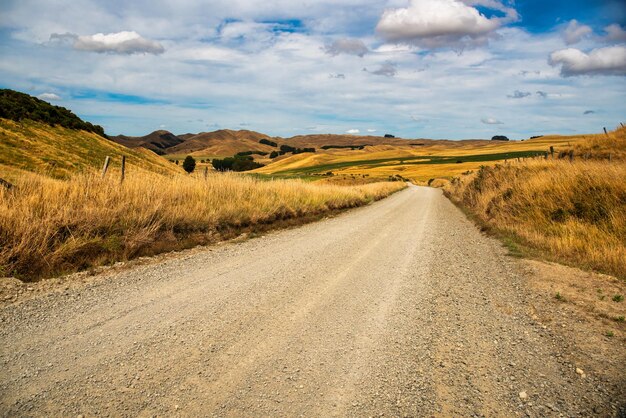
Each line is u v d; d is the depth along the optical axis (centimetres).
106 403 269
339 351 363
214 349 357
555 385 312
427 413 272
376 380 314
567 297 524
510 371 334
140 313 436
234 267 665
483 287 585
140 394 281
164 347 356
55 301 462
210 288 539
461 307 495
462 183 3131
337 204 1884
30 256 561
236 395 286
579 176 1127
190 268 646
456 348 378
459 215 1742
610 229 858
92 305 456
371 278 622
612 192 980
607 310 471
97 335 376
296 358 346
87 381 295
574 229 910
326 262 725
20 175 762
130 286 534
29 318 409
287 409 271
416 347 377
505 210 1280
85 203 725
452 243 980
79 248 627
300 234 1071
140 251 708
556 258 754
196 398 280
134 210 792
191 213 910
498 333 415
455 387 307
